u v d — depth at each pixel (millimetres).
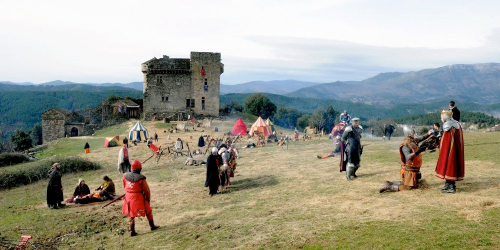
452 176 7926
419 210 7191
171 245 7613
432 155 13703
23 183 22406
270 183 12867
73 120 89188
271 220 8211
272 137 38125
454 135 7996
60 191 13461
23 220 11820
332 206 8555
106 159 33125
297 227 7367
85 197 13812
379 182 10422
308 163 16969
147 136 48812
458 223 6184
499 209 6582
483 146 14312
